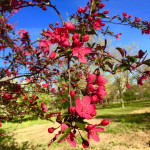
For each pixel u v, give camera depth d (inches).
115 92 1568.7
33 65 116.4
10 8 63.1
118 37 98.0
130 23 106.7
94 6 71.7
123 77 679.7
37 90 119.6
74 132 34.2
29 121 604.7
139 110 663.1
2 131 418.0
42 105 116.3
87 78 48.5
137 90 1631.4
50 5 53.7
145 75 48.6
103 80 45.0
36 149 251.3
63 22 51.2
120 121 409.1
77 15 79.8
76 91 46.6
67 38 42.2
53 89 133.9
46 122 557.3
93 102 39.6
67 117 35.6
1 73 123.3
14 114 101.2
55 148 249.4
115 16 88.7
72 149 231.9
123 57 50.3
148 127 314.8
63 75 74.4
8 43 111.0
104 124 34.3
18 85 117.3
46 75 114.3
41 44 46.4
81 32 45.2
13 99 122.2
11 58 127.2
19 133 403.2
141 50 48.8
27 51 119.1
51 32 44.6
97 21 73.4
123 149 217.3
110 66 65.1
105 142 252.5
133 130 306.8
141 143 233.8
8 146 276.8
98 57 70.8
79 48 42.2
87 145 33.9
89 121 455.8
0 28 108.5
